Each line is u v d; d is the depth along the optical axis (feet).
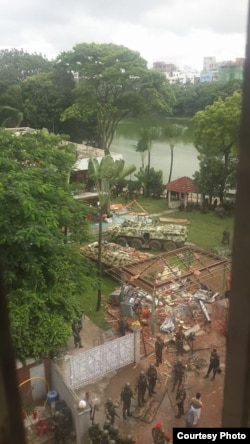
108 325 46.44
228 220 82.58
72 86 127.44
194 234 74.90
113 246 60.49
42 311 33.17
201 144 85.30
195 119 87.15
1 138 45.44
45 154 46.62
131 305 46.57
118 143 174.19
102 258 57.88
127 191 97.71
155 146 167.63
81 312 37.73
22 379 33.19
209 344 41.91
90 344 42.47
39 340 31.53
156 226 70.08
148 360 39.86
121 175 50.75
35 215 34.27
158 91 118.01
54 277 35.53
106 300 51.83
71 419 31.24
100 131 120.47
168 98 122.62
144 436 31.01
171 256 51.24
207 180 84.28
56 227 36.63
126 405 32.32
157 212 88.53
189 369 38.17
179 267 49.75
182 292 49.03
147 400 34.42
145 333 44.16
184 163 138.31
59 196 40.32
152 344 42.32
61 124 128.26
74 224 42.11
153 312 43.78
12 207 33.88
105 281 57.11
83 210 44.34
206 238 72.74
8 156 43.29
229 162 84.99
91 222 78.43
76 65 109.29
